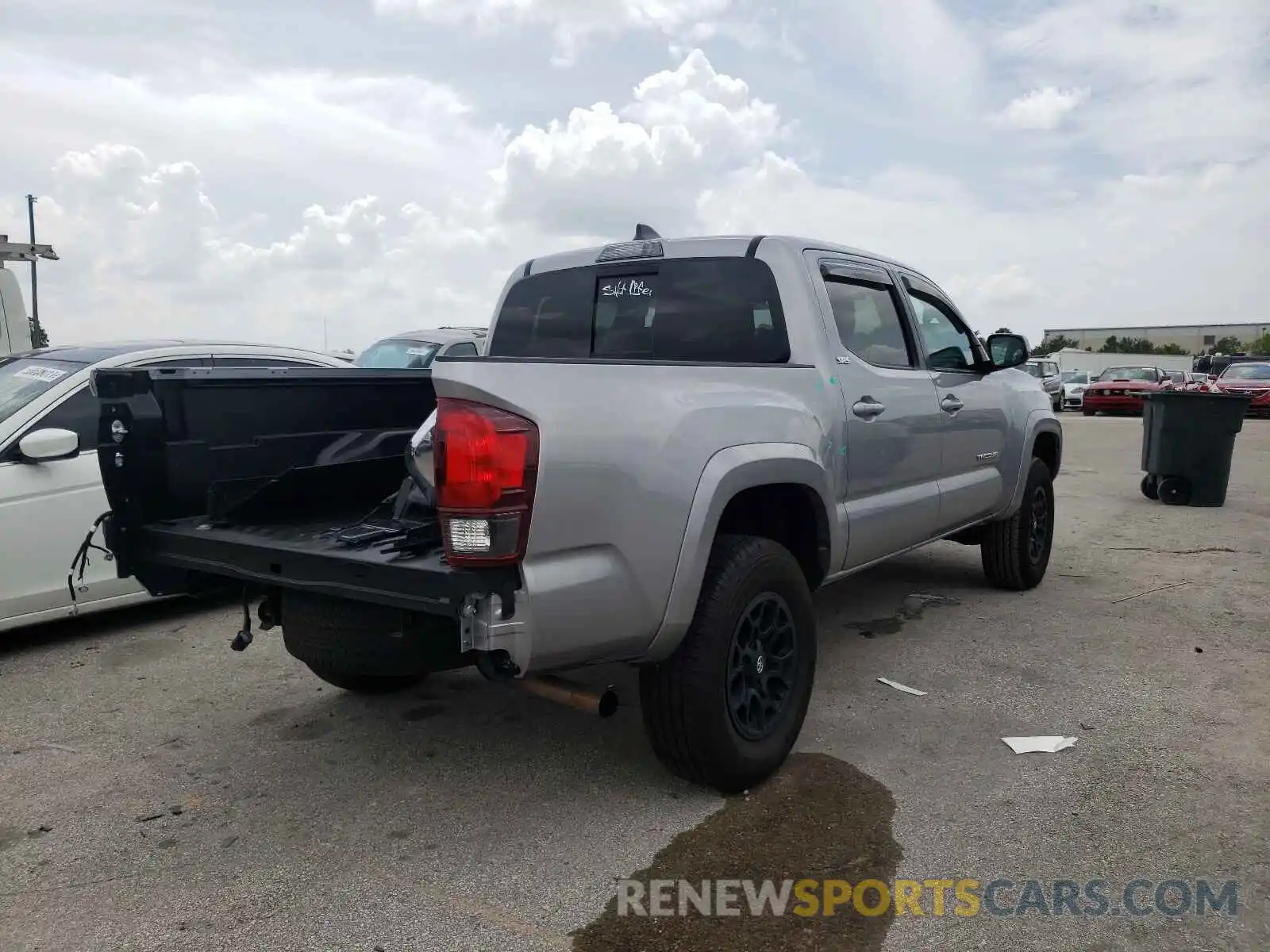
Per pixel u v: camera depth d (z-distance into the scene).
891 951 2.58
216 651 5.27
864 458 4.27
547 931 2.68
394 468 3.99
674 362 3.32
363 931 2.68
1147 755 3.77
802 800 3.43
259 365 6.48
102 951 2.61
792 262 4.12
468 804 3.45
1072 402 36.12
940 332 5.36
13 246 9.66
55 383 5.44
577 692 3.06
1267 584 6.54
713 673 3.22
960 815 3.31
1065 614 5.83
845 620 5.73
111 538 3.58
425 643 3.18
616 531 2.95
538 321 4.82
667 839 3.17
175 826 3.31
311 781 3.66
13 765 3.83
